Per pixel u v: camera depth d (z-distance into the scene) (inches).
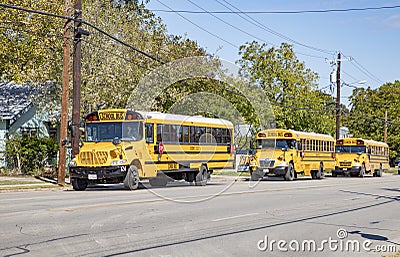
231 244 401.1
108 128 880.9
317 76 1927.9
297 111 1806.1
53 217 503.5
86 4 1244.5
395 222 563.2
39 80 1248.2
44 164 1240.8
